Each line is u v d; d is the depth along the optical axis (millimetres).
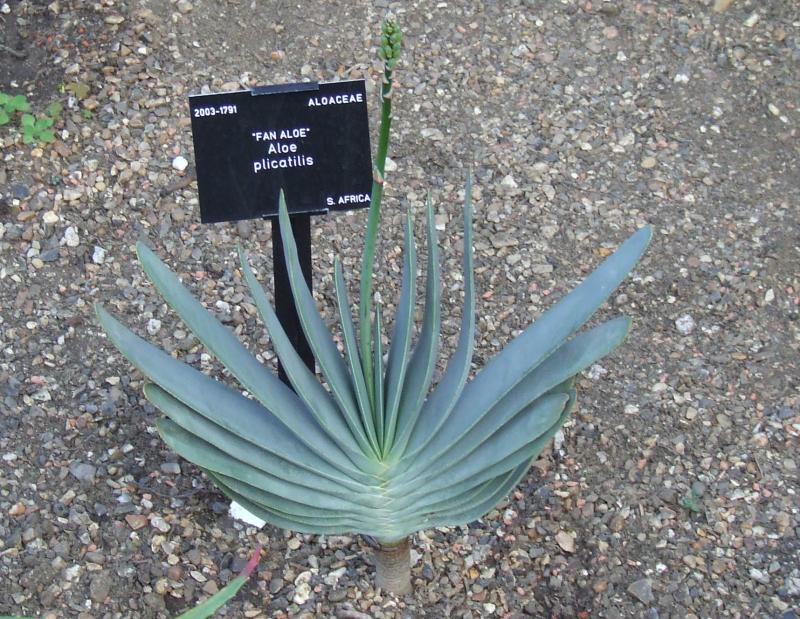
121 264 2758
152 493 2324
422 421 1722
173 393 1565
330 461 1697
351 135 1900
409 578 2184
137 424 2445
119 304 2670
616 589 2227
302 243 2014
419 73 3238
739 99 3246
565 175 3035
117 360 2562
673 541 2307
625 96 3232
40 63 3172
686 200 2992
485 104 3186
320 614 2168
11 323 2609
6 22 3250
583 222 2932
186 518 2291
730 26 3420
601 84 3260
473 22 3381
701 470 2438
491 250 2859
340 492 1738
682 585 2232
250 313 2678
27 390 2484
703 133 3154
